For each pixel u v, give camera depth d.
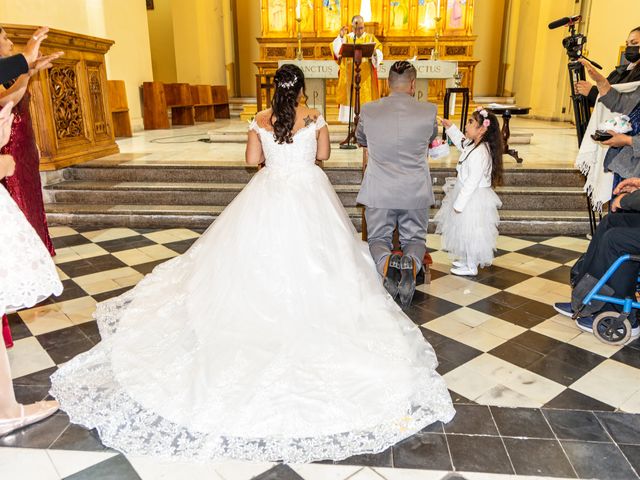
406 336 2.72
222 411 2.12
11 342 2.80
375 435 2.06
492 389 2.44
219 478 1.87
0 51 3.20
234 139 8.03
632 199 2.76
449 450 2.02
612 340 2.88
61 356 2.74
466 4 10.62
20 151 3.72
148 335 2.70
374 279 3.04
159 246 4.66
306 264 2.75
